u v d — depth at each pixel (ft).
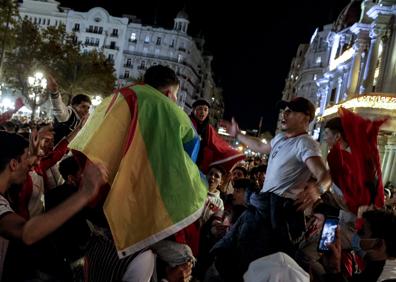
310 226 14.83
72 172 14.53
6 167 9.55
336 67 141.18
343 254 15.71
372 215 12.95
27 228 7.80
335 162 16.61
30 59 139.03
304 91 234.99
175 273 11.35
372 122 16.74
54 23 282.56
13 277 11.93
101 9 286.46
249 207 14.70
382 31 100.22
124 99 10.39
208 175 20.49
